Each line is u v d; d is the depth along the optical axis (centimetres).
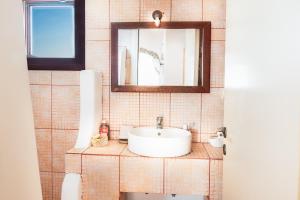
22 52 57
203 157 169
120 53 202
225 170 146
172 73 200
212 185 167
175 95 204
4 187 49
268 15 84
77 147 185
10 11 52
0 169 48
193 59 198
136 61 201
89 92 189
